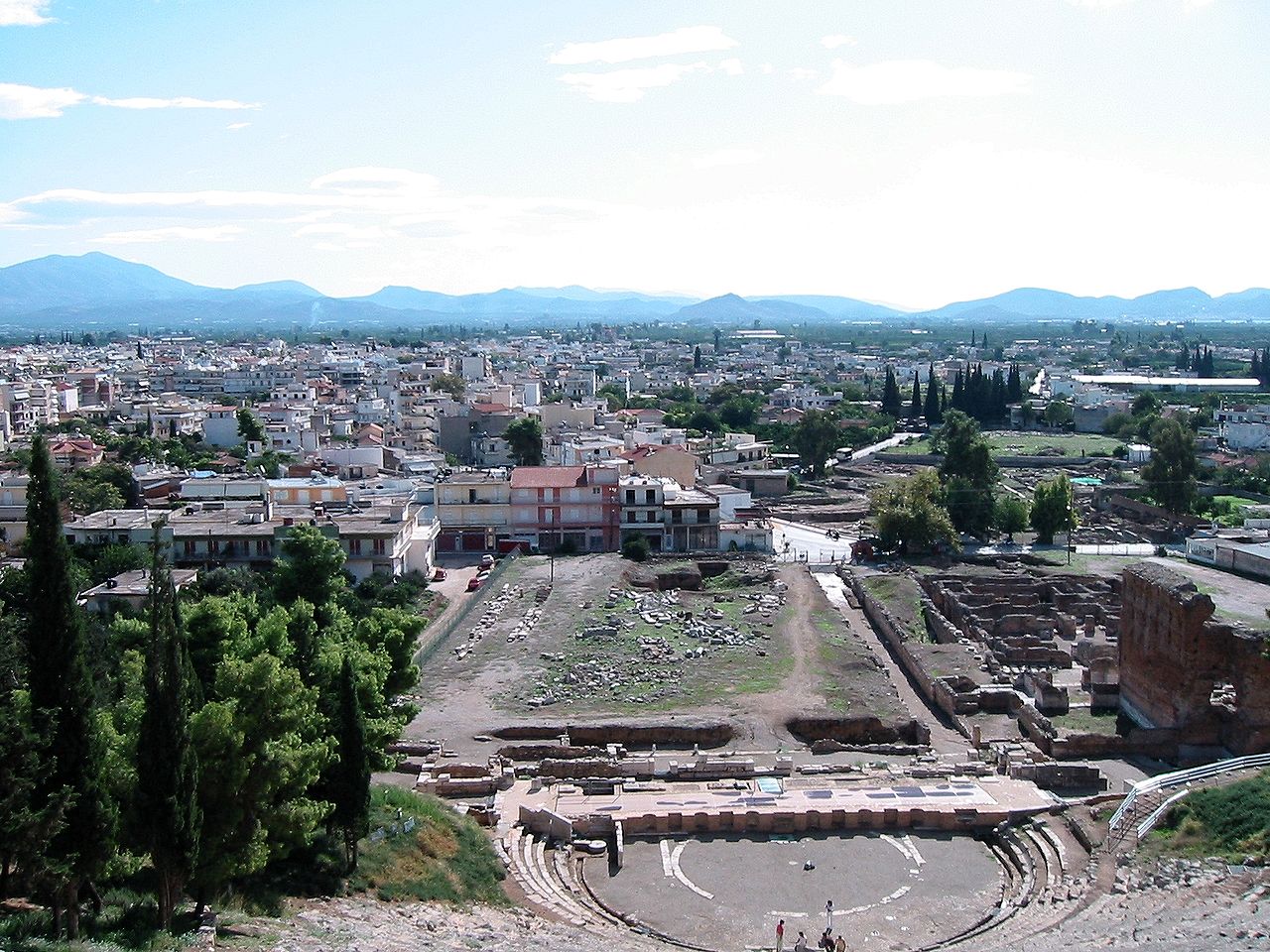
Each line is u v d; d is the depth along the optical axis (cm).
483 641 10925
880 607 12000
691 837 6631
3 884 3841
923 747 8194
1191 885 5419
